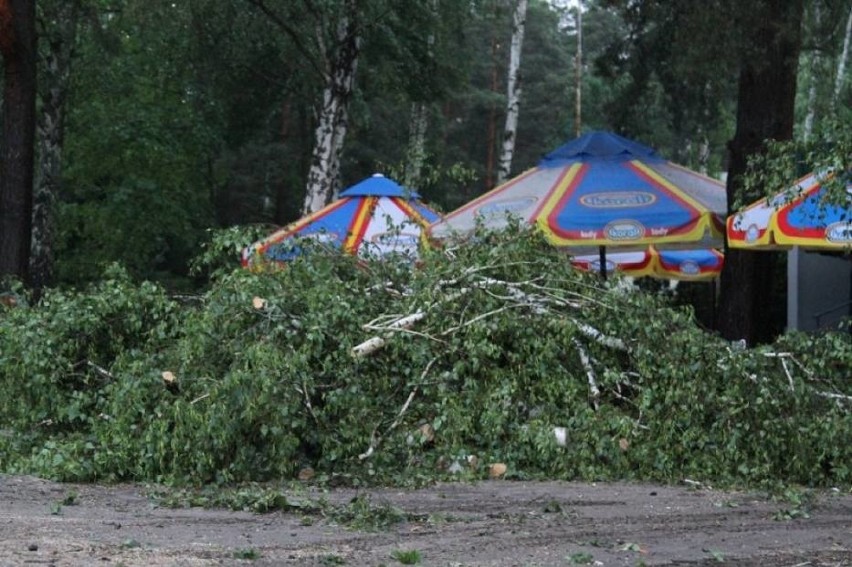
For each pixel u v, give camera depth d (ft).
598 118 170.30
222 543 24.77
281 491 33.09
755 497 33.76
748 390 37.32
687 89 87.66
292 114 146.82
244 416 34.14
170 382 36.55
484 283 42.45
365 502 29.73
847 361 40.11
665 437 37.14
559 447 36.94
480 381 39.32
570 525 28.25
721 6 60.70
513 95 104.17
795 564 24.25
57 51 93.35
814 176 45.27
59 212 113.91
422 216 61.98
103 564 21.71
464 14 103.24
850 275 66.23
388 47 102.42
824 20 70.74
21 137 67.87
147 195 118.21
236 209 147.13
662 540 26.58
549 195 57.47
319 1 89.15
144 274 124.67
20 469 35.83
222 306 38.47
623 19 79.71
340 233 60.08
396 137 153.07
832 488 36.24
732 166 62.69
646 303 40.93
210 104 117.50
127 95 118.52
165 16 98.48
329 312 38.63
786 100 62.59
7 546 23.29
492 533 26.84
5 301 48.73
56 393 39.81
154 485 34.40
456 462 36.76
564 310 42.14
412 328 40.09
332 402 36.06
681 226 54.80
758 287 64.90
